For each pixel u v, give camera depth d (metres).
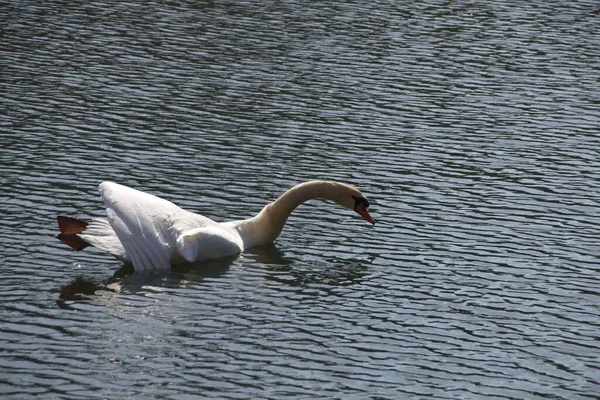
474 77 28.53
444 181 20.09
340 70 28.47
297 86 26.69
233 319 13.70
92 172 19.42
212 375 12.09
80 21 32.50
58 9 34.00
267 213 16.56
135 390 11.62
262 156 21.11
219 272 15.33
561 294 14.98
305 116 24.19
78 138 21.52
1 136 21.27
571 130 24.08
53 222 16.83
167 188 18.83
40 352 12.41
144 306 13.96
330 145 22.12
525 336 13.61
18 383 11.62
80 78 26.23
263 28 32.88
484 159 21.66
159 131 22.38
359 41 31.86
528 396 11.99
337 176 20.11
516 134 23.59
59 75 26.39
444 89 27.19
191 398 11.51
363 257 16.17
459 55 30.83
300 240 16.84
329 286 14.98
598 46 32.69
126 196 15.37
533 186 19.97
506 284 15.27
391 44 31.73
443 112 25.12
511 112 25.41
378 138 22.81
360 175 20.23
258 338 13.15
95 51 28.98
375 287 14.99
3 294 14.06
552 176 20.67
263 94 25.81
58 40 29.97
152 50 29.48
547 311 14.40
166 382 11.84
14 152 20.30
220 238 15.77
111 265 15.39
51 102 24.03
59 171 19.36
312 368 12.41
